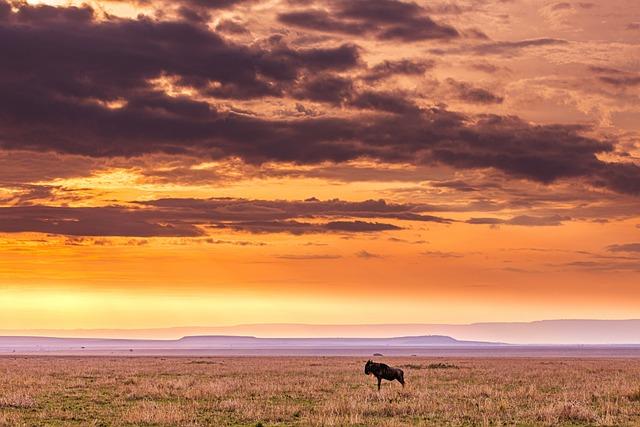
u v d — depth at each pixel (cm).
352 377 6556
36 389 5106
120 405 4044
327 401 4075
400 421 3319
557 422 3269
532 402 4141
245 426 3181
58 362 12275
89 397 4494
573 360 13938
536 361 12988
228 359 14588
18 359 14938
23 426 3119
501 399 4194
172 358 15888
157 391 4722
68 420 3359
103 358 15888
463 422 3294
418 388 5116
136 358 15912
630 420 3400
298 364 10675
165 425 3188
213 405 3891
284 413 3578
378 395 4406
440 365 9475
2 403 3934
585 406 3866
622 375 7100
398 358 16062
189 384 5516
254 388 5016
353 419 3256
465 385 5288
